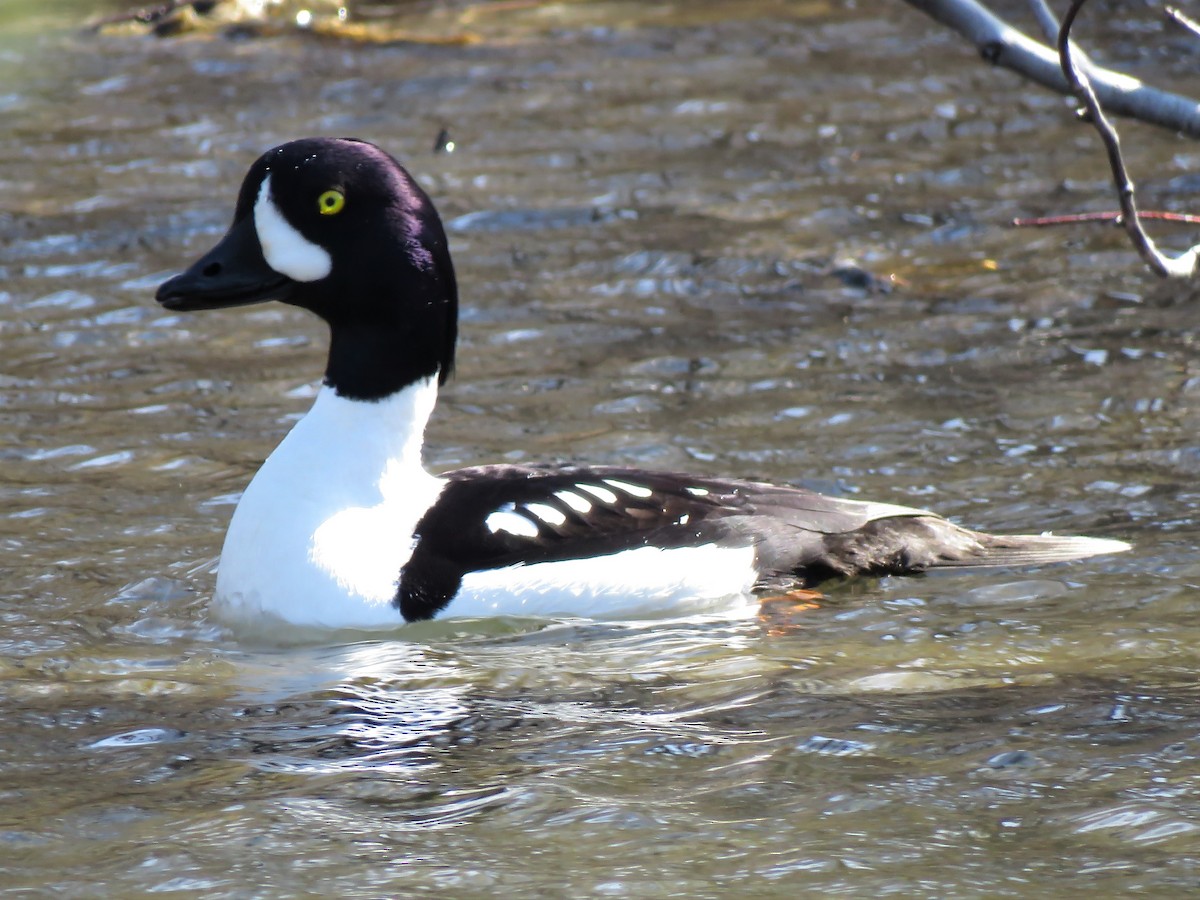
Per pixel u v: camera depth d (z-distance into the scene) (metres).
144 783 7.81
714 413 13.70
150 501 12.08
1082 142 21.61
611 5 30.14
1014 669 8.95
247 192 10.11
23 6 29.06
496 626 9.70
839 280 17.14
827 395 14.05
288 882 6.82
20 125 23.62
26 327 16.22
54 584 10.56
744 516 10.22
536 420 13.64
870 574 10.21
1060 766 7.71
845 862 6.87
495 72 25.95
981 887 6.63
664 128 22.94
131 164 21.80
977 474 12.22
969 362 14.77
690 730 8.27
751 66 25.89
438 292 10.12
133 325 16.30
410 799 7.57
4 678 9.12
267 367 15.15
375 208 9.96
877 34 27.44
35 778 7.88
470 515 9.98
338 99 24.69
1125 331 15.41
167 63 26.70
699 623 9.77
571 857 6.98
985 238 18.31
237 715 8.61
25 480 12.45
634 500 10.13
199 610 10.17
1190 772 7.60
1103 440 12.83
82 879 6.88
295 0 29.47
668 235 18.73
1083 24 26.77
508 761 7.96
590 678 9.01
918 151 21.58
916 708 8.46
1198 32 10.46
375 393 10.05
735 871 6.82
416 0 30.64
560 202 20.03
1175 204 19.05
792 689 8.75
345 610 9.65
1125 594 9.99
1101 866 6.78
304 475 9.92
